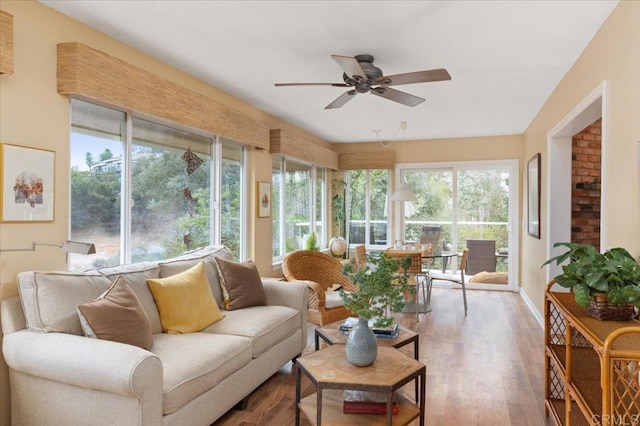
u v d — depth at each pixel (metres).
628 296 1.79
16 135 2.29
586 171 4.27
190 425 2.11
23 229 2.34
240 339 2.62
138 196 3.29
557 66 3.42
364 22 2.64
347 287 4.38
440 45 2.99
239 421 2.51
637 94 2.13
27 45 2.34
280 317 3.13
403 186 5.83
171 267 3.06
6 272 2.25
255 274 3.46
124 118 3.12
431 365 3.43
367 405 2.10
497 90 4.10
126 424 1.84
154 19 2.63
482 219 6.77
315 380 1.96
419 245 6.03
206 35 2.87
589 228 4.21
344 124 5.81
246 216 4.78
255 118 4.72
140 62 3.15
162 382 1.92
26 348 2.00
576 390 1.95
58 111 2.52
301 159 5.93
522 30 2.75
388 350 2.36
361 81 2.95
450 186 6.93
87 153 2.82
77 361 1.87
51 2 2.41
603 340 1.61
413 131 6.32
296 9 2.48
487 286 6.69
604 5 2.42
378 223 7.35
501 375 3.21
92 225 2.87
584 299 1.89
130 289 2.42
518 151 6.51
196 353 2.31
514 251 6.52
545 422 2.49
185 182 3.84
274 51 3.13
